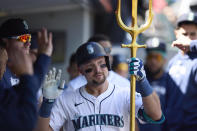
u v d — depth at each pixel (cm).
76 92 867
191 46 1039
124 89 867
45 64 723
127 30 822
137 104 845
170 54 2583
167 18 2591
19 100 596
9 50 645
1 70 892
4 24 800
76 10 2423
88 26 2450
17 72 622
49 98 781
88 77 834
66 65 2458
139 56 2553
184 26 1188
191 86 1204
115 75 1170
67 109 848
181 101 1224
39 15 2464
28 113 585
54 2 2202
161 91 1470
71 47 2453
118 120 829
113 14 2384
